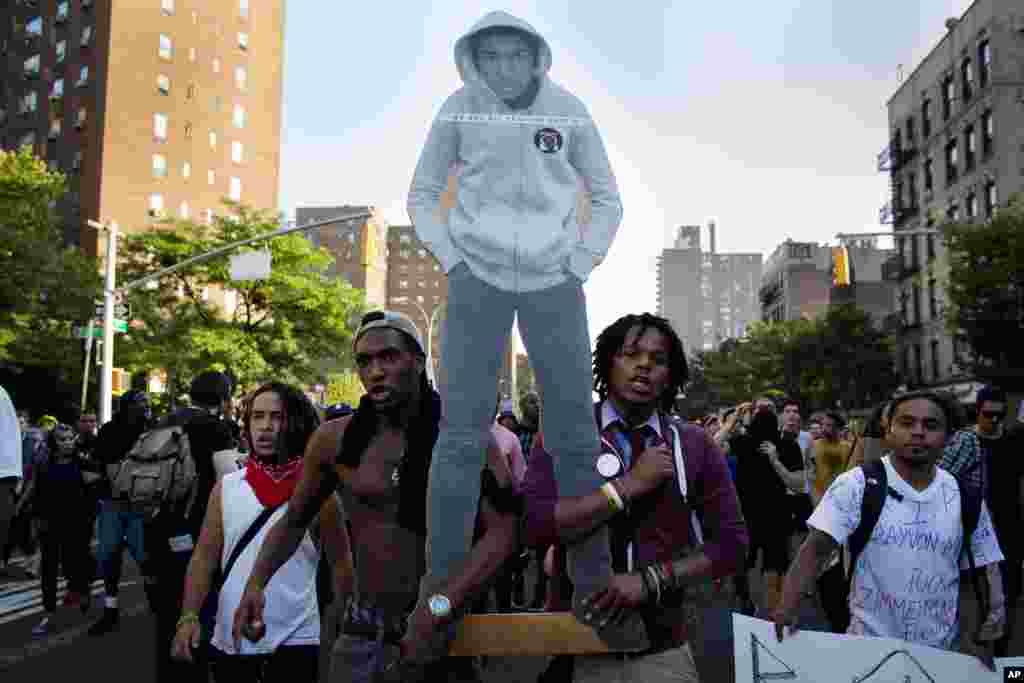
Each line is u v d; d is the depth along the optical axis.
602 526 2.52
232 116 64.25
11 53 62.44
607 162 2.53
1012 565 6.09
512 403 6.27
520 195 2.47
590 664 2.59
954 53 36.84
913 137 41.59
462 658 2.59
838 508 3.25
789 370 46.72
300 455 3.84
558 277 2.46
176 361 36.50
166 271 20.36
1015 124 32.97
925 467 3.31
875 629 3.21
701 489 2.72
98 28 59.19
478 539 2.45
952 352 37.16
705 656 5.21
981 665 2.86
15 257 30.73
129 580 10.98
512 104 2.50
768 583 7.68
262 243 38.12
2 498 3.67
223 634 3.61
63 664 6.42
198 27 62.72
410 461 2.77
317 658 3.70
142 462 5.03
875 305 66.94
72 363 33.69
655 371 2.74
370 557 2.82
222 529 3.71
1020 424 6.48
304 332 39.66
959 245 25.39
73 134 59.16
